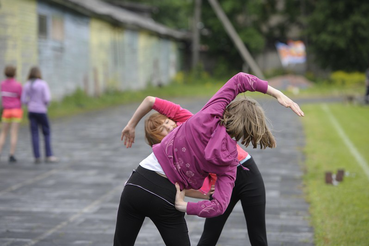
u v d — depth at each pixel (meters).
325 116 26.33
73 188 11.34
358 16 55.97
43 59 29.69
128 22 42.09
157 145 5.12
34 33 28.55
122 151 16.36
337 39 57.09
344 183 11.26
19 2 26.83
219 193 4.89
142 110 5.70
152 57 54.62
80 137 19.44
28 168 13.55
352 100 34.38
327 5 57.31
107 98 37.53
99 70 39.31
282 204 9.83
